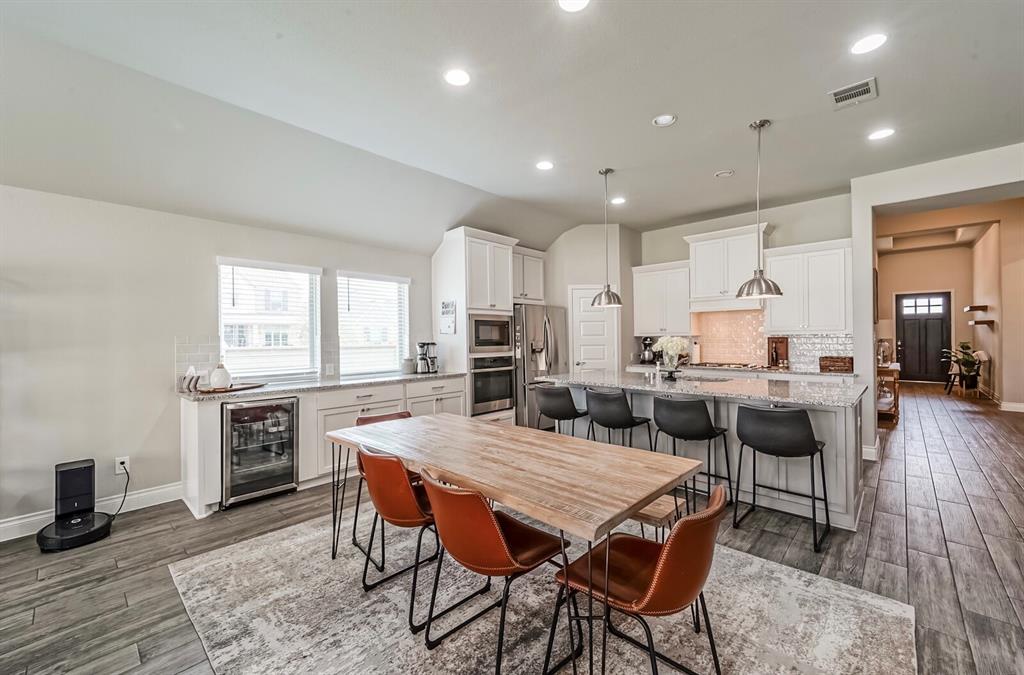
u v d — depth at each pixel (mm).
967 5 2006
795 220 5188
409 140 3402
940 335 10227
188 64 2412
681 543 1281
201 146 3178
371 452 2178
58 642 1873
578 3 1972
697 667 1678
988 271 7867
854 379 4391
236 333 3834
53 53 2375
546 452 2084
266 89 2670
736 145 3539
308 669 1713
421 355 4906
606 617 1453
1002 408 6773
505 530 1884
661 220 5949
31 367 2939
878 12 2051
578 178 4281
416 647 1828
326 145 3568
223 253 3742
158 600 2168
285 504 3412
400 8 1991
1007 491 3412
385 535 2881
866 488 3527
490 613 2053
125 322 3285
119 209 3260
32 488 2934
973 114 3045
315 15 2027
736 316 5785
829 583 2223
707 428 3047
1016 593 2102
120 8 1975
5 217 2850
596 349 6102
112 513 3213
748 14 2057
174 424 3490
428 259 5285
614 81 2613
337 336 4473
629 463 1891
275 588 2268
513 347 5480
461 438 2389
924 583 2203
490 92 2725
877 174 4211
